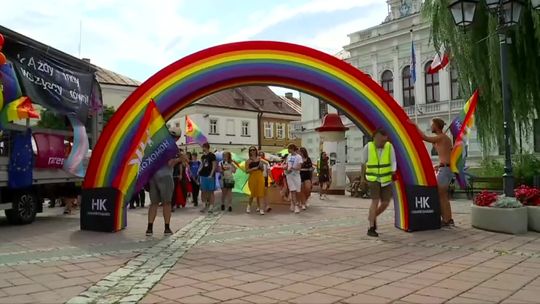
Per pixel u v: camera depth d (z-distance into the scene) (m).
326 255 6.67
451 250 6.98
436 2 13.95
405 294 4.64
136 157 8.73
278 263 6.15
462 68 13.60
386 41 39.09
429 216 9.08
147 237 8.45
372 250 7.04
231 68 9.36
